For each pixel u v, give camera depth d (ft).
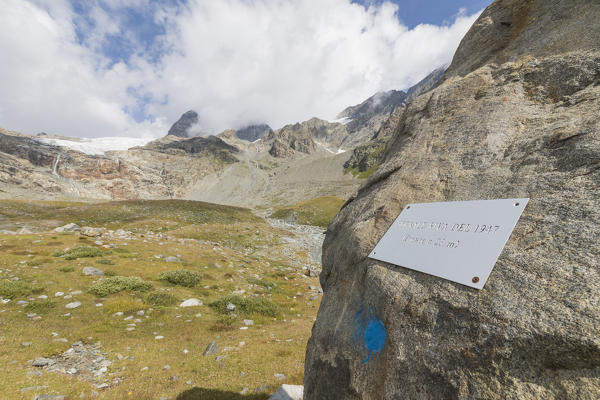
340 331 13.06
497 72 17.46
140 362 34.22
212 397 27.04
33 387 25.99
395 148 20.21
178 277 71.15
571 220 8.95
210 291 69.77
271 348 39.42
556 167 10.68
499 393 7.29
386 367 10.03
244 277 89.86
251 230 212.43
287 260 161.58
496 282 8.88
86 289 56.29
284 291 85.05
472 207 11.53
